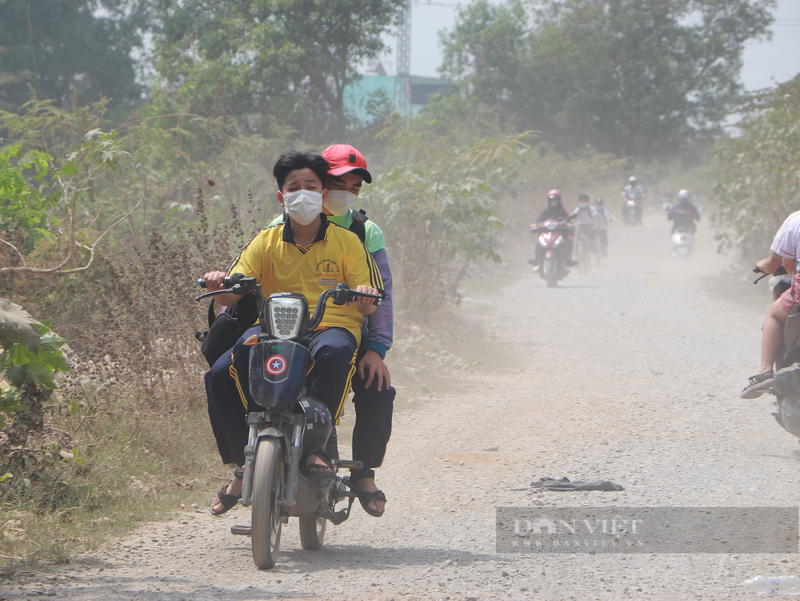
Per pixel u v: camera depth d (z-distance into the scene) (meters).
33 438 21.58
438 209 51.56
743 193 69.06
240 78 99.62
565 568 16.02
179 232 40.34
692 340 49.53
